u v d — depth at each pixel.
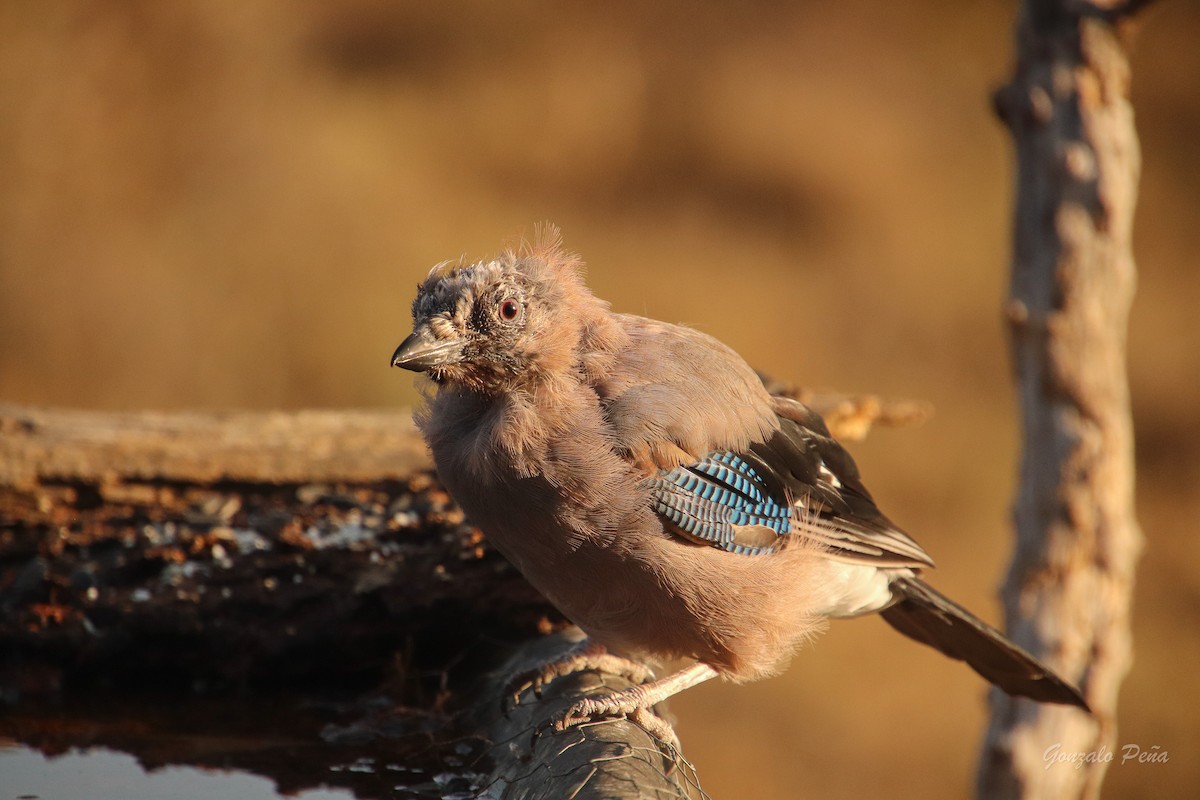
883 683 14.16
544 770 4.69
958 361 18.09
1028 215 7.07
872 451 16.73
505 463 5.09
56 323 16.38
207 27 18.59
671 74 21.30
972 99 21.14
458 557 6.39
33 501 6.85
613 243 19.12
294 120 18.86
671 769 4.82
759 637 5.45
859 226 19.66
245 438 7.20
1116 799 13.79
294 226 17.72
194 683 6.52
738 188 20.27
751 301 18.47
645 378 5.33
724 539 5.34
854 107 20.94
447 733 5.73
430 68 21.00
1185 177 19.84
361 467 7.10
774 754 13.34
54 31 17.62
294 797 5.18
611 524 5.11
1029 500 7.08
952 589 15.23
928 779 13.26
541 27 21.70
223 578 6.48
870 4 22.06
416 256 17.75
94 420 7.30
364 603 6.40
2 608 6.48
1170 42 20.61
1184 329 18.34
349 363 16.78
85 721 6.08
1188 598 15.87
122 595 6.47
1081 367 6.92
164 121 17.95
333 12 20.45
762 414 5.63
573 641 6.18
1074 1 6.96
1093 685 6.94
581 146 20.47
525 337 5.20
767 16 22.08
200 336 16.70
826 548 5.73
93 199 17.20
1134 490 17.02
